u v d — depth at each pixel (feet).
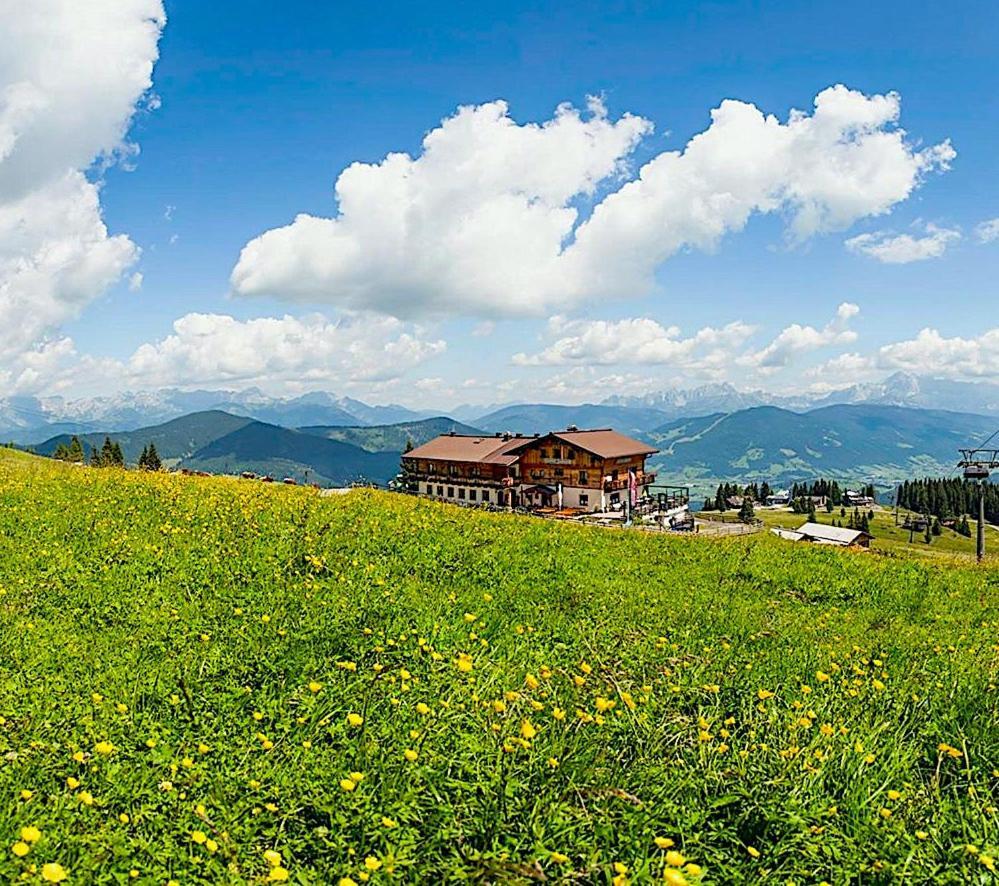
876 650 39.11
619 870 15.19
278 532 53.11
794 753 21.13
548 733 21.91
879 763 21.56
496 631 35.12
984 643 43.55
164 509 60.03
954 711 26.73
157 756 20.90
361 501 75.92
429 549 52.75
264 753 21.24
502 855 16.40
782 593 57.31
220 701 25.39
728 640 38.40
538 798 18.11
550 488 268.00
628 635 37.17
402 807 17.99
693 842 17.56
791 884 16.44
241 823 17.97
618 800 18.79
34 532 49.19
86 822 17.25
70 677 27.20
